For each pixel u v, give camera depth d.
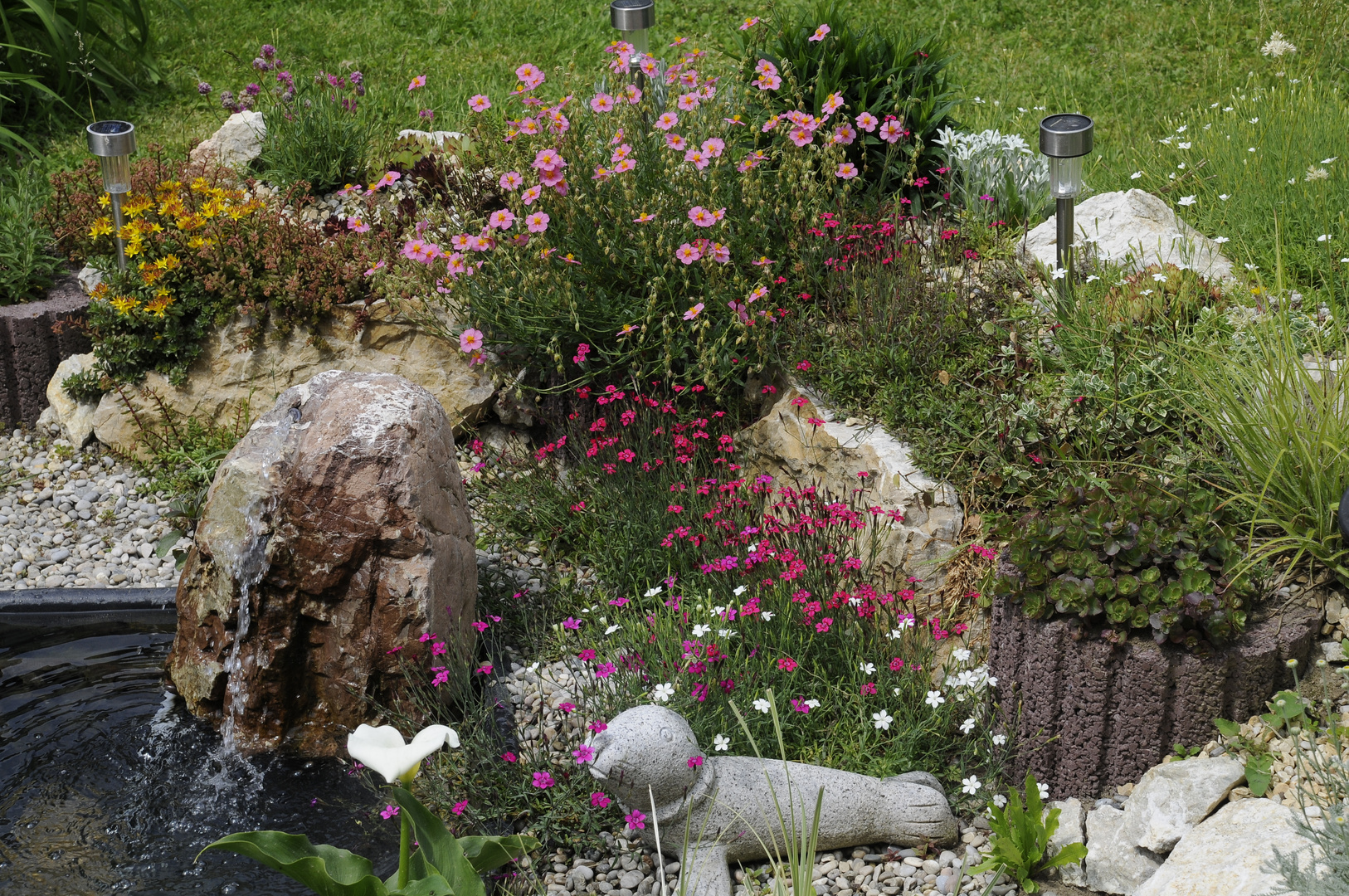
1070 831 3.54
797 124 5.34
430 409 4.36
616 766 3.35
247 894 3.56
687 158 5.20
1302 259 5.38
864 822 3.58
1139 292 4.84
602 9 10.51
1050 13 10.23
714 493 4.90
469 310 5.79
